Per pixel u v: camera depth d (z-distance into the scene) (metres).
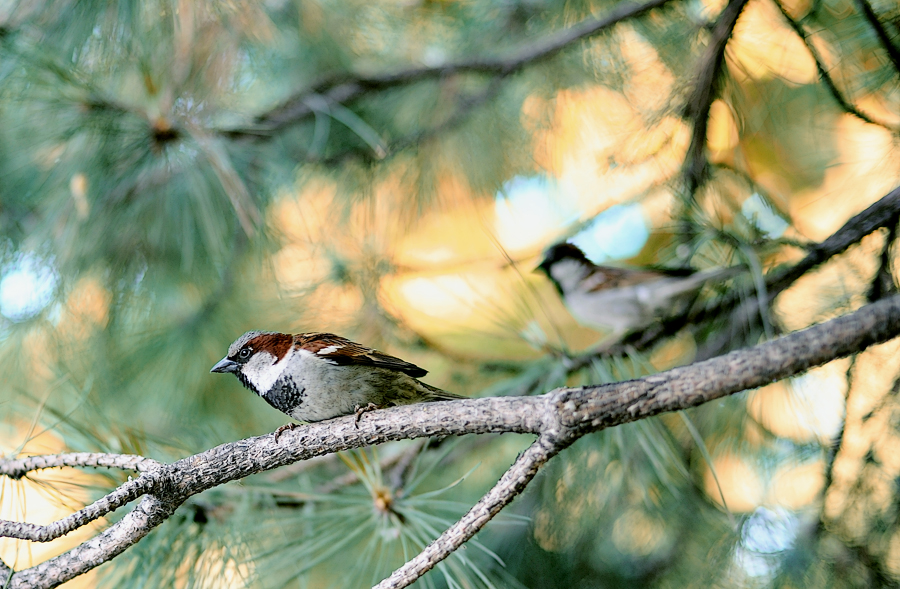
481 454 7.91
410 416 4.73
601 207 8.30
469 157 8.92
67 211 6.96
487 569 6.96
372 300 8.72
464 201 9.36
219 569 5.45
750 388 3.97
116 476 5.38
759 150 8.50
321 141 8.41
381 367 6.41
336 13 8.25
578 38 7.99
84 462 4.95
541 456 4.22
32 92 6.33
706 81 7.06
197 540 5.46
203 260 8.14
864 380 6.30
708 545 7.41
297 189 8.55
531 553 7.58
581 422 4.13
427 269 9.04
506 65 8.33
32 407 5.64
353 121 8.18
